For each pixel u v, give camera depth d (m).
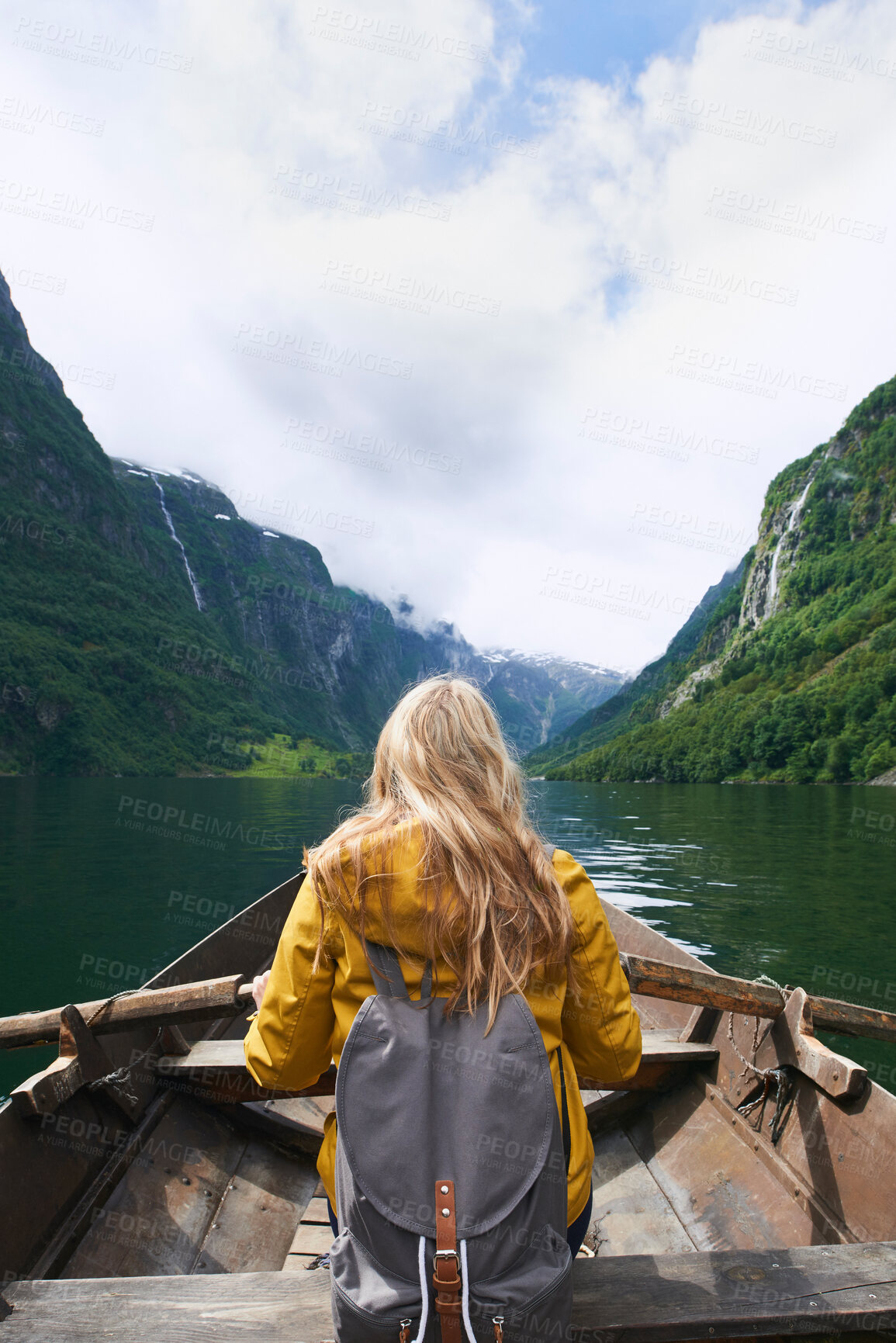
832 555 141.12
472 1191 1.09
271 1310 1.53
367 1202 1.09
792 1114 2.61
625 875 14.83
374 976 1.19
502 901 1.19
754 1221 2.51
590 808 37.84
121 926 9.95
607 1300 1.54
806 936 9.62
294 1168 3.02
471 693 1.40
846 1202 2.26
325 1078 2.92
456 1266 1.04
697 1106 3.07
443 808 1.22
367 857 1.18
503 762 1.35
